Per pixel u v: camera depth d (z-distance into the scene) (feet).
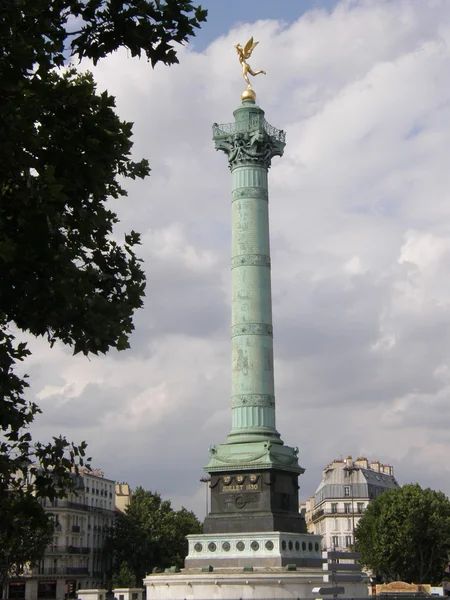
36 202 49.39
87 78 68.69
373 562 337.11
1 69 48.80
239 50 226.58
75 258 60.85
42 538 230.27
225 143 213.87
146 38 57.47
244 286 202.69
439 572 334.85
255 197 208.64
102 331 52.34
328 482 490.49
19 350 56.49
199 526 424.87
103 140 55.72
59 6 56.75
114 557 405.59
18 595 357.61
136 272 64.90
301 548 185.88
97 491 431.02
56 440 60.90
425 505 329.31
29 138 49.29
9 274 49.14
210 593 171.83
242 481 189.57
